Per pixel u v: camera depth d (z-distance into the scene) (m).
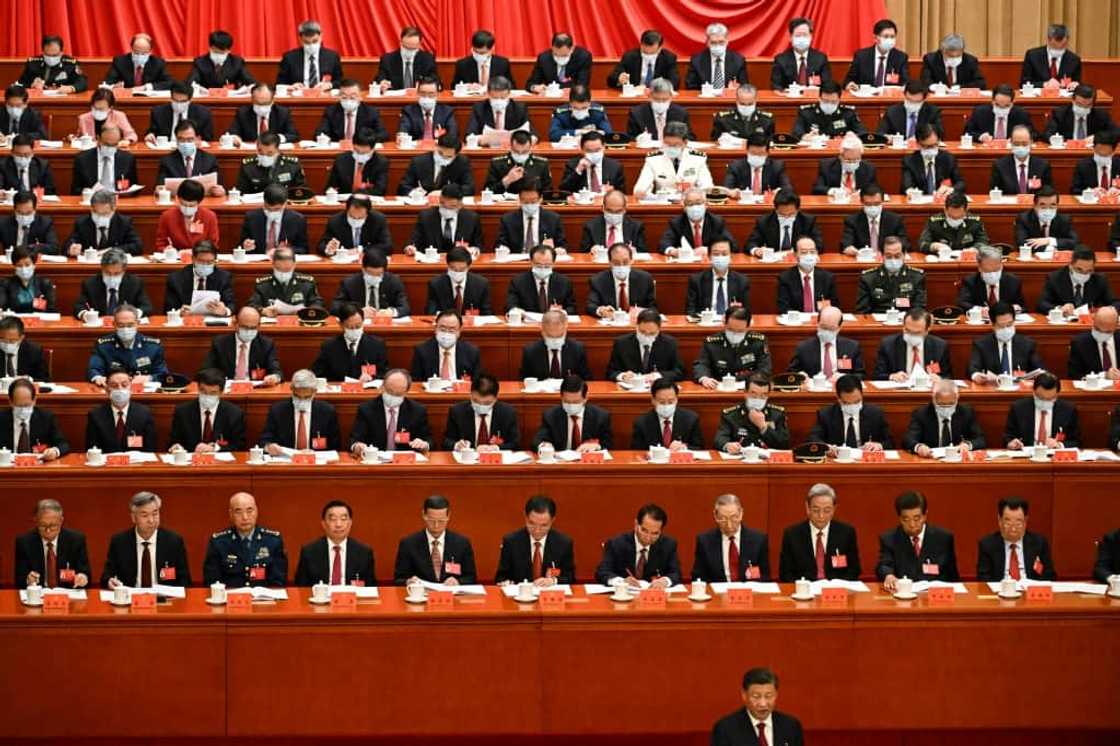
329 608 32.53
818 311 48.94
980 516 40.69
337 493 40.00
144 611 32.12
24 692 31.98
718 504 36.41
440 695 32.41
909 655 32.59
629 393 43.72
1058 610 32.53
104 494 39.66
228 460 40.12
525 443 43.69
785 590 33.88
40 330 45.91
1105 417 43.97
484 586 34.75
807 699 32.59
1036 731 33.19
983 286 49.28
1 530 39.53
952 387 42.25
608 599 33.31
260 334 46.34
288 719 32.25
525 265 49.84
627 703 32.56
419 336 46.59
